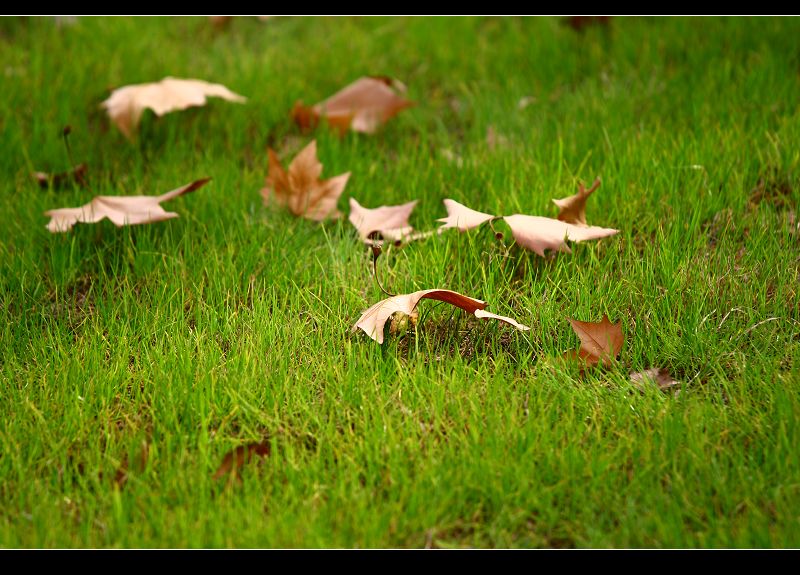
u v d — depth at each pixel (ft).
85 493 12.21
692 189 18.70
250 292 17.22
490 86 24.84
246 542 11.35
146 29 28.84
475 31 28.66
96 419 13.84
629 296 16.11
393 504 11.89
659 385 14.35
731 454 12.48
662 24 27.17
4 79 24.90
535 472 12.43
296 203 19.56
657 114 22.30
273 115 23.97
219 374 14.35
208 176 20.66
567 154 20.83
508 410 13.46
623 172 19.17
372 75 26.20
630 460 12.82
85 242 18.54
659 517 11.48
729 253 17.03
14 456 12.82
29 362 15.15
